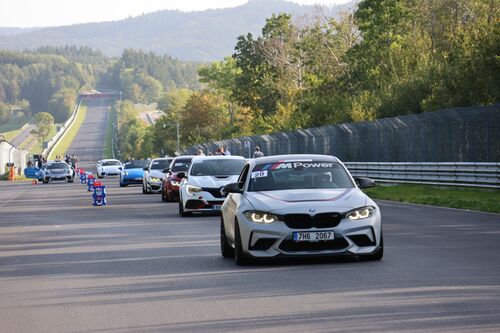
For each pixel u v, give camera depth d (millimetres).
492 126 72750
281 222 29922
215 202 58500
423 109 104625
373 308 21391
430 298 22562
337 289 24625
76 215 65688
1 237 48656
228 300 23562
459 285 24625
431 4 158750
